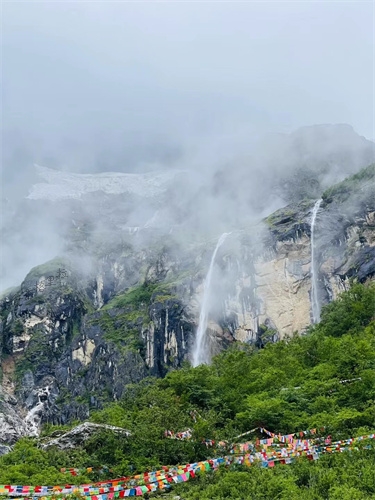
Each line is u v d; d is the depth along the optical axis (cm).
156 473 3738
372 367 5812
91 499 3403
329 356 6994
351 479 3691
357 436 4331
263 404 5153
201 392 6391
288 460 4034
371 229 15462
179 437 4762
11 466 4653
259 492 3656
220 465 4006
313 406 5259
